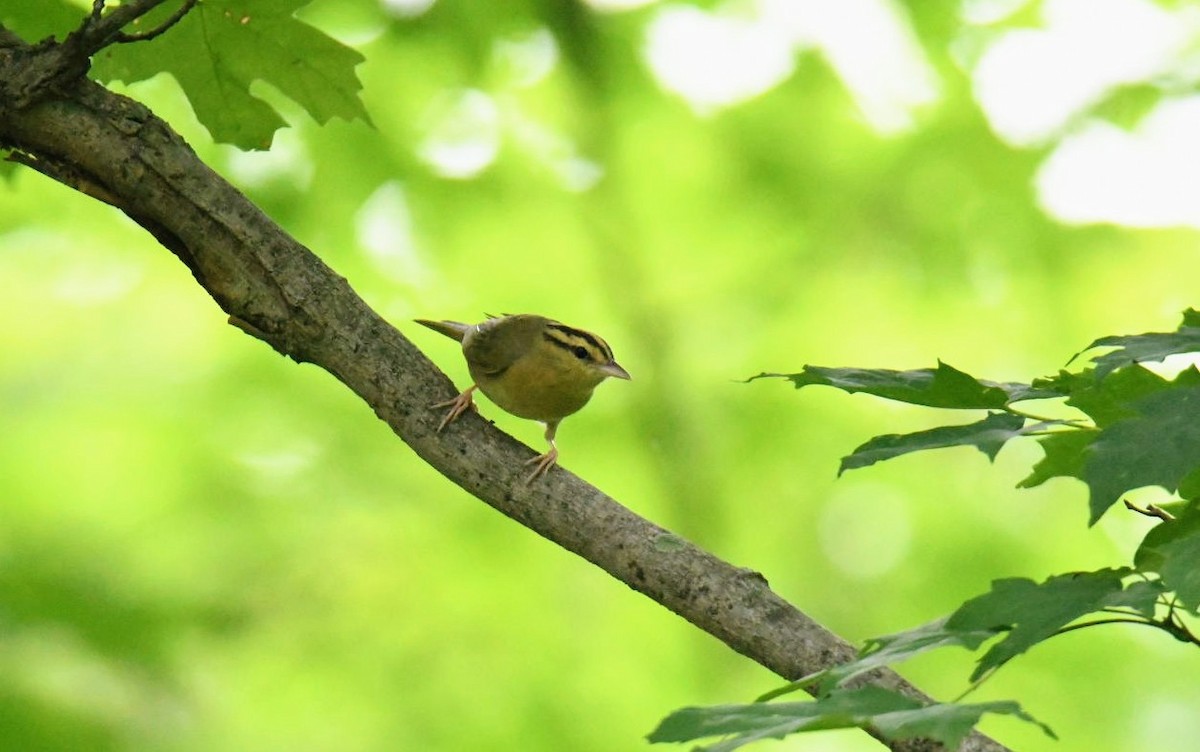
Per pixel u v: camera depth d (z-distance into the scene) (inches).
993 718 563.5
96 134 241.9
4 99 239.8
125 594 514.6
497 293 629.6
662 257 652.7
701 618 221.6
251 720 525.7
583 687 558.6
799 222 649.6
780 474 629.0
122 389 573.0
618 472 622.5
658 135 652.1
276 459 577.0
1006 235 631.8
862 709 134.0
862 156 644.1
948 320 635.5
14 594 500.4
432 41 610.2
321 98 289.4
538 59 650.2
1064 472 178.1
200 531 548.7
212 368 588.1
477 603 566.9
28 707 465.1
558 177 642.2
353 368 249.8
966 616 151.3
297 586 551.5
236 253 246.5
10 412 560.7
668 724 138.3
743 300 647.8
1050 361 625.0
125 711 486.3
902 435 169.3
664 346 641.6
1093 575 151.1
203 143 570.6
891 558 612.4
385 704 544.1
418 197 610.9
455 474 245.9
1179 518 155.6
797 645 214.2
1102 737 565.6
